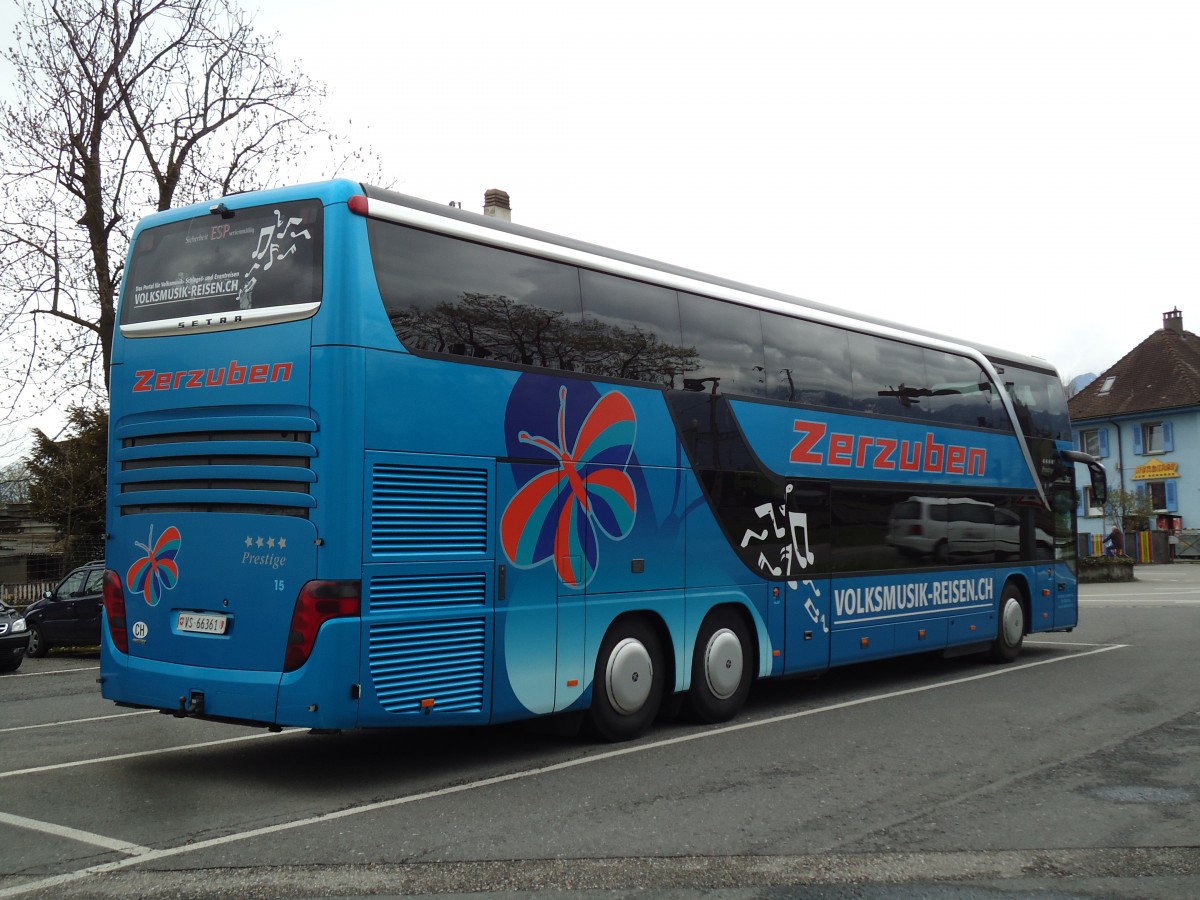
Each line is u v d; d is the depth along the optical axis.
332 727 7.09
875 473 12.43
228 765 8.38
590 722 9.09
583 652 8.80
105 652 8.20
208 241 7.97
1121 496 49.84
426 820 6.58
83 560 27.11
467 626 7.91
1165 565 46.28
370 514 7.30
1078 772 7.86
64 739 9.64
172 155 24.03
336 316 7.28
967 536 14.07
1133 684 12.54
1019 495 15.31
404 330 7.61
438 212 8.05
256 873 5.51
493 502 8.12
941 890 5.25
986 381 14.83
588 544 8.90
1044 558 15.80
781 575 10.98
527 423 8.43
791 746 8.98
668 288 9.97
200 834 6.27
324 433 7.20
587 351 9.03
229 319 7.72
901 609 12.72
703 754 8.66
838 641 11.70
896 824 6.45
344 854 5.84
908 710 10.90
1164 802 6.97
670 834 6.23
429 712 7.61
